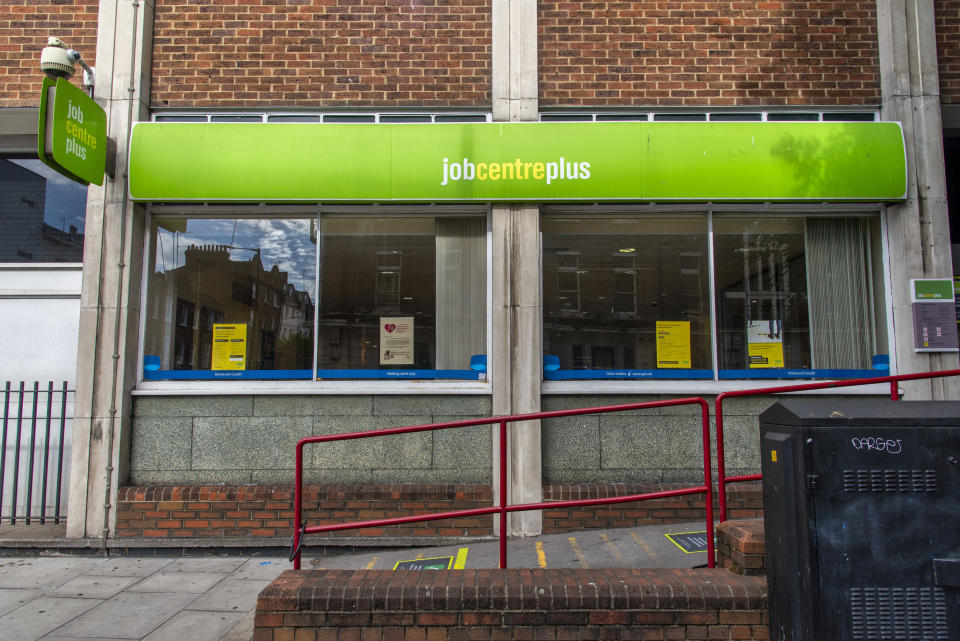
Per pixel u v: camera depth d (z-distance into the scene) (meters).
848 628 2.74
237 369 6.32
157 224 6.43
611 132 6.13
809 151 6.14
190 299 6.39
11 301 6.84
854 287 6.51
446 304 6.39
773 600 3.09
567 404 6.19
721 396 4.22
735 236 6.52
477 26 6.50
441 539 5.85
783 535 2.95
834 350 6.42
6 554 5.75
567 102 6.43
